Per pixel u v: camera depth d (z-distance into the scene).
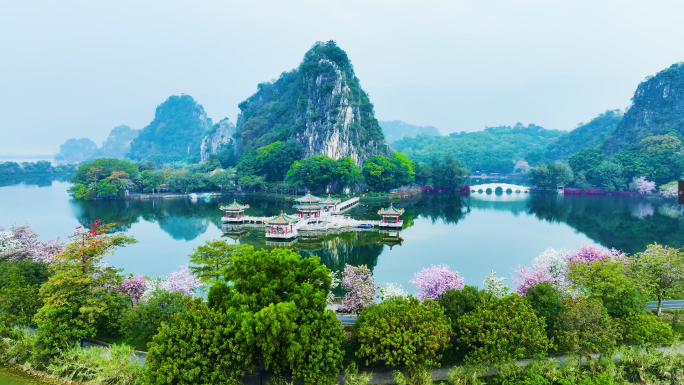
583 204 170.50
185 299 41.19
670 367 40.19
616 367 40.81
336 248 98.56
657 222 127.19
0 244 62.59
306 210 134.88
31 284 54.25
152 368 35.81
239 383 37.12
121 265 82.38
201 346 36.16
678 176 186.88
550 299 43.84
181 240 106.06
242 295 38.94
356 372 39.25
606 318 41.69
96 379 40.16
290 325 35.84
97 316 46.38
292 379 38.72
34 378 41.81
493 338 39.16
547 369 39.34
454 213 152.75
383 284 70.50
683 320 50.69
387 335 39.41
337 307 57.41
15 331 46.06
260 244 103.00
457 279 54.69
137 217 141.38
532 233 114.31
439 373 41.38
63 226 120.75
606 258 57.09
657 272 52.47
